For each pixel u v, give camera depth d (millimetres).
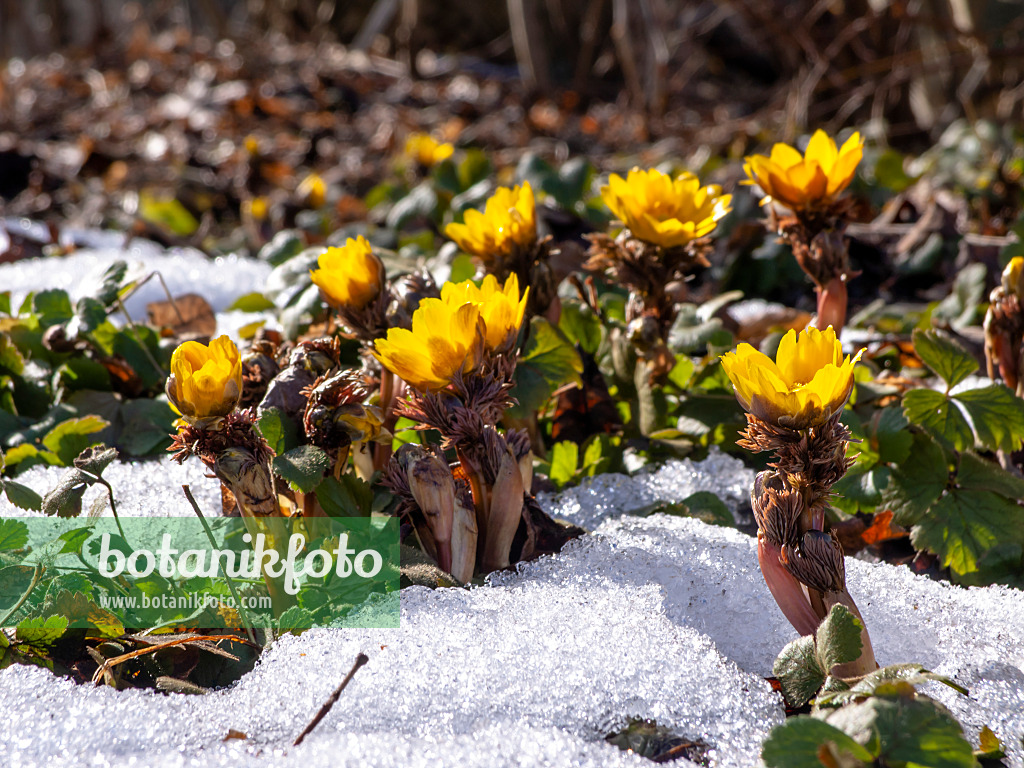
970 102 1899
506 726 725
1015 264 834
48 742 722
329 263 793
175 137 2256
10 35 3541
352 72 3029
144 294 1055
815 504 734
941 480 820
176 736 728
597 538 799
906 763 700
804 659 736
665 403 864
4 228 1277
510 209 835
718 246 1207
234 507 780
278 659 749
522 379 833
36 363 910
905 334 980
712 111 2732
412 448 768
